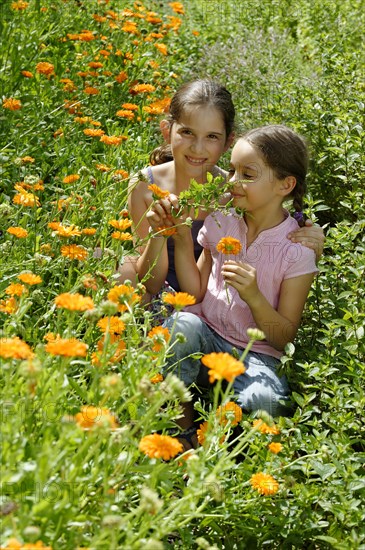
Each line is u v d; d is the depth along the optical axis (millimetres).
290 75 5164
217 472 1877
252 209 2902
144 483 2033
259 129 2918
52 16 5582
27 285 2273
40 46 5137
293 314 2871
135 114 4734
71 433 1694
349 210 3898
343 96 4375
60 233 2611
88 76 5008
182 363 2746
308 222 3020
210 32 7297
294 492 2207
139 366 2111
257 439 2270
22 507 1714
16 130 4062
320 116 4098
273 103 4738
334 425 2404
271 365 2826
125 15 5664
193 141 3131
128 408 2105
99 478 1933
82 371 2471
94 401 1962
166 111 4492
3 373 1968
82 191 3578
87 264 2770
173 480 2137
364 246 3186
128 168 3840
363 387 2666
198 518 2227
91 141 4387
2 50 4930
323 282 3143
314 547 2275
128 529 1803
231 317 2908
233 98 5090
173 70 5719
